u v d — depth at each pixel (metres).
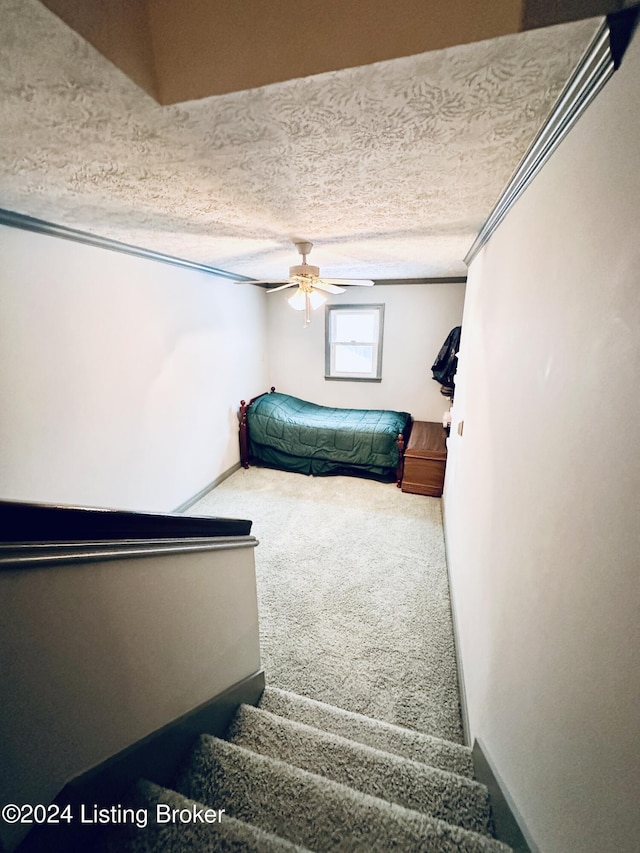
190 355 3.41
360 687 1.82
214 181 1.39
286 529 3.20
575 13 0.61
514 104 0.89
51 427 2.12
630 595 0.54
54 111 0.90
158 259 2.88
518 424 1.21
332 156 1.18
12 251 1.84
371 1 0.67
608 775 0.57
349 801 1.04
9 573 0.64
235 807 1.04
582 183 0.82
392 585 2.53
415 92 0.82
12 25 0.61
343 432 4.03
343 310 4.70
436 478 3.72
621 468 0.59
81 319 2.26
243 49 0.74
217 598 1.34
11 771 0.66
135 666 0.97
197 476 3.65
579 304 0.81
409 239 2.36
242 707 1.48
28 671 0.69
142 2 0.74
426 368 4.61
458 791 1.15
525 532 1.06
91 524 0.79
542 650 0.86
